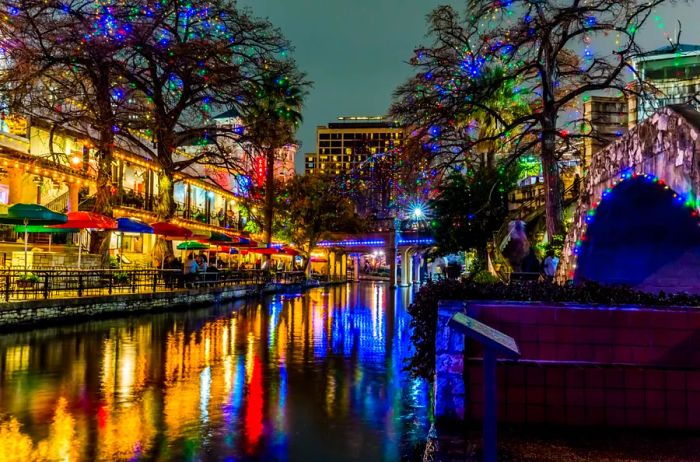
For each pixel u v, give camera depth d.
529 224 24.48
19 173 26.55
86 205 32.31
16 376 8.89
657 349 5.16
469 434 4.98
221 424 6.39
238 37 29.03
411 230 55.34
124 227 24.64
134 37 25.33
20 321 14.92
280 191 51.34
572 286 6.33
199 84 28.66
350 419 6.68
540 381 5.20
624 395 5.11
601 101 27.08
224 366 10.06
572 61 25.55
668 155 5.66
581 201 8.69
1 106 24.83
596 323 5.23
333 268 75.62
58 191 30.28
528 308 5.29
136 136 38.03
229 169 31.28
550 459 4.40
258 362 10.56
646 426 5.09
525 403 5.21
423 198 40.09
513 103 28.73
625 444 4.72
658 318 5.17
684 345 5.13
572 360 5.23
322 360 10.93
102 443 5.66
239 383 8.62
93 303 17.98
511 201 32.38
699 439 4.85
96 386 8.23
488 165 30.08
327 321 19.16
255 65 29.67
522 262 15.69
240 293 31.83
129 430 6.11
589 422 5.14
